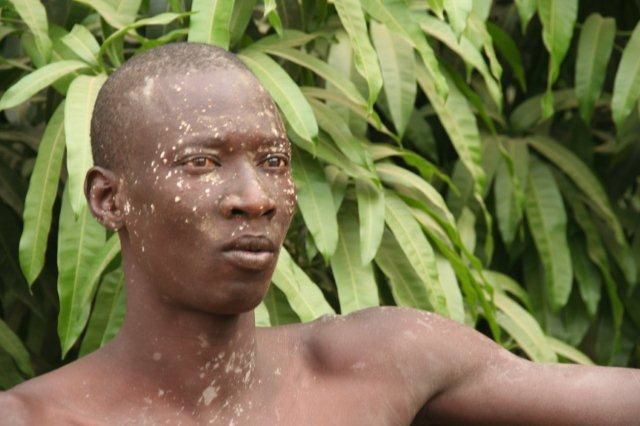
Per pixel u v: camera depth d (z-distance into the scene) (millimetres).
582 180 8328
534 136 8609
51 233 7812
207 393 3973
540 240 8117
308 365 4211
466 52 7129
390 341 4301
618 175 8938
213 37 6188
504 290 8195
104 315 6570
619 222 8719
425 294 7031
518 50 8914
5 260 7867
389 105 7180
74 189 5863
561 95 8867
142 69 4008
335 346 4258
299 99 6398
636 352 8898
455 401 4383
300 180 6781
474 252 8383
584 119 8156
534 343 7473
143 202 3912
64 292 6207
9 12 7223
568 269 8062
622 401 4398
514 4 9125
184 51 4039
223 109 3881
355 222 7051
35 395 3865
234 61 4039
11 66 7703
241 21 7023
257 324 6203
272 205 3818
